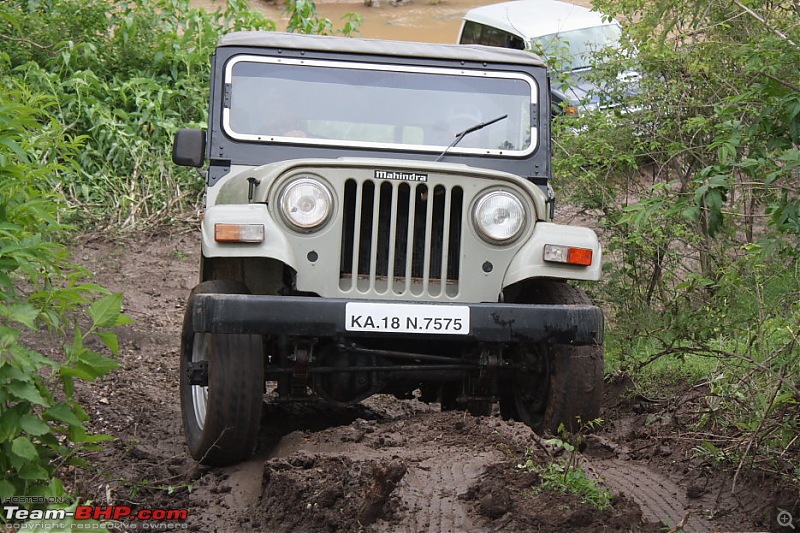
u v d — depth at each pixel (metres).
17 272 7.71
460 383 6.10
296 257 5.37
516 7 15.19
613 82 8.70
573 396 5.54
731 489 5.00
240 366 5.24
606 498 4.53
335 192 5.40
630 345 7.49
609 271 8.42
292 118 6.11
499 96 6.29
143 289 9.91
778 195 7.34
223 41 6.26
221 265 6.13
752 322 6.57
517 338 5.24
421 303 5.21
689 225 8.05
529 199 5.57
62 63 12.67
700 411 5.93
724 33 7.79
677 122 8.14
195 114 12.78
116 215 11.52
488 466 4.84
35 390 4.13
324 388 5.64
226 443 5.31
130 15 13.48
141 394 7.00
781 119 5.41
